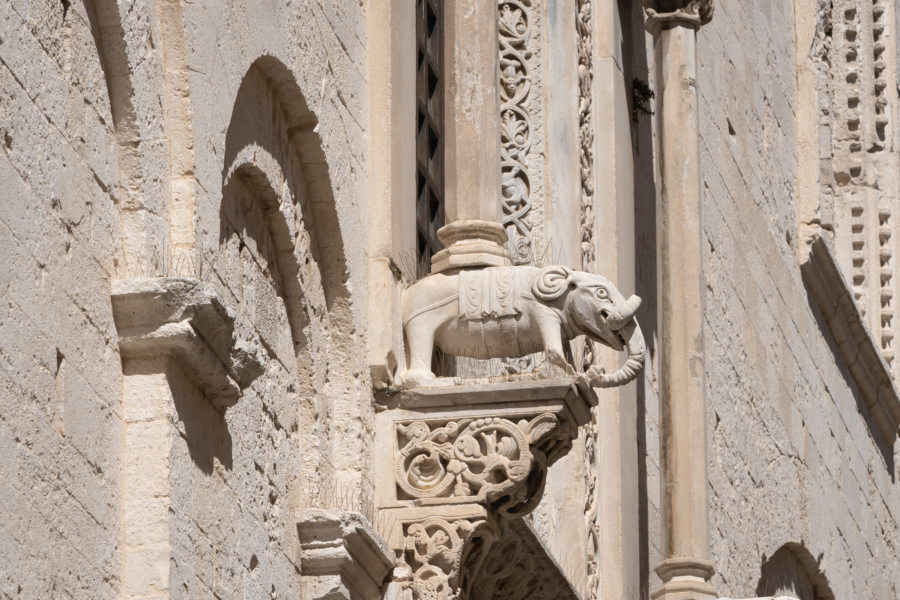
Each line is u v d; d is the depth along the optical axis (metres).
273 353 23.95
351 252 26.00
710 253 41.12
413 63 28.19
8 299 17.64
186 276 20.69
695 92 35.88
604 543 33.88
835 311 50.59
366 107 27.22
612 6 36.34
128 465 19.48
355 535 24.27
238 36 22.64
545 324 26.77
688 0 36.03
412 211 27.72
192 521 20.08
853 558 50.56
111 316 19.50
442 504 26.02
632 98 37.59
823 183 50.31
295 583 23.83
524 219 33.81
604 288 26.81
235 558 21.55
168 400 19.66
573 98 34.72
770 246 46.16
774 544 44.03
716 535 39.62
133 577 19.23
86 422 18.78
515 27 34.56
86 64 19.55
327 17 25.81
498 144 28.91
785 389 46.19
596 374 26.47
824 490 48.47
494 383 26.28
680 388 34.97
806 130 49.66
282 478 23.77
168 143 20.98
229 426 21.91
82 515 18.55
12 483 17.39
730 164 43.34
